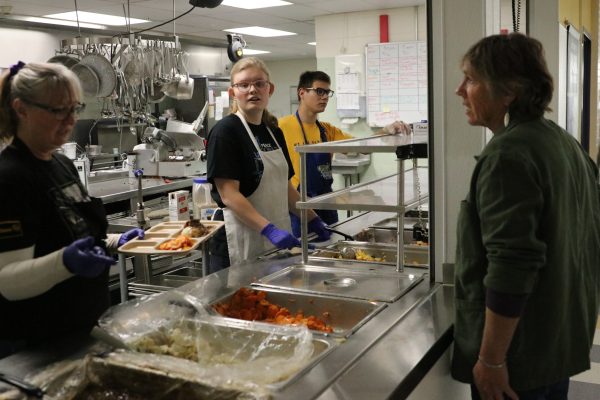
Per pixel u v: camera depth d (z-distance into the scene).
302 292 1.73
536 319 1.25
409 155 1.83
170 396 1.11
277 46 8.97
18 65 1.39
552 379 1.30
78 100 1.43
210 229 2.29
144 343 1.31
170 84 4.66
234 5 5.55
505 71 1.22
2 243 1.29
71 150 4.41
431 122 1.77
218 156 2.21
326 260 2.11
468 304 1.32
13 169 1.34
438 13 1.71
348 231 2.73
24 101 1.35
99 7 5.28
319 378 1.13
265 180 2.34
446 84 1.73
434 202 1.79
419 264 2.11
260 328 1.35
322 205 1.96
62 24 5.35
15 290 1.28
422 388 1.36
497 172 1.18
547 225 1.21
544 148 1.21
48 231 1.41
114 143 5.68
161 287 2.52
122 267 2.54
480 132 1.71
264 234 2.12
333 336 1.36
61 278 1.26
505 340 1.19
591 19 5.52
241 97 2.31
